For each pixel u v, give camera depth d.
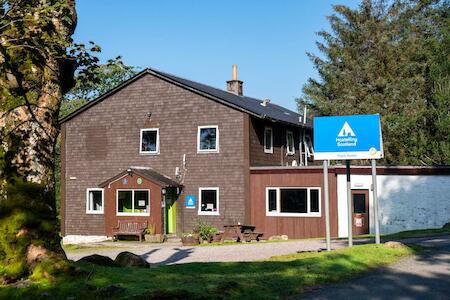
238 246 21.06
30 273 8.02
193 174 29.55
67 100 52.59
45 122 9.00
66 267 8.06
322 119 15.30
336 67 53.59
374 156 14.72
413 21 52.31
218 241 25.50
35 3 8.80
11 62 8.84
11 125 8.67
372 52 52.12
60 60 9.41
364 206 26.22
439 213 24.97
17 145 8.61
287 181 27.47
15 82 8.84
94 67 9.60
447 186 24.94
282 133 33.31
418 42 49.38
